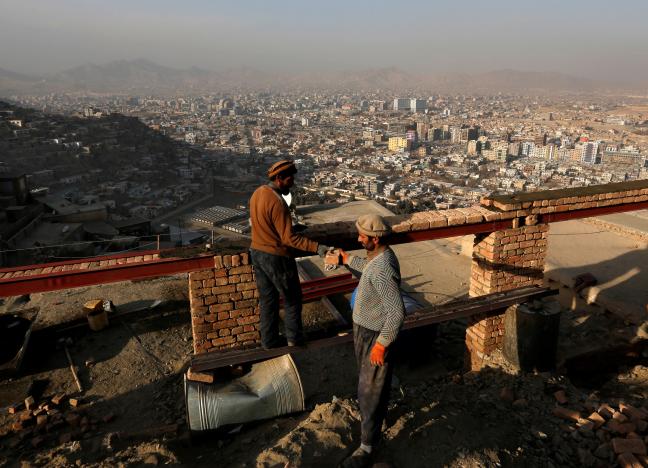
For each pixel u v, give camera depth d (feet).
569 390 19.49
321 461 12.94
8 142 390.83
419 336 29.76
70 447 19.53
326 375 27.94
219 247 18.35
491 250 22.44
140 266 16.92
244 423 17.29
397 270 11.39
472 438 14.34
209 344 18.60
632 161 488.44
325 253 13.20
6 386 26.43
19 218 96.84
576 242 47.78
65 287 16.43
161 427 21.06
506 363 22.33
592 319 33.19
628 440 14.71
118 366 28.37
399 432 14.28
